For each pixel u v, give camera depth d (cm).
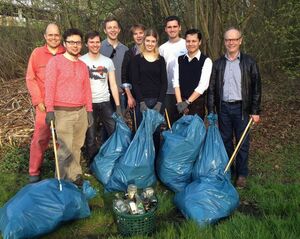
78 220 343
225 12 639
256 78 388
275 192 387
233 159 405
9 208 306
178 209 362
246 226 314
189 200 335
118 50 474
